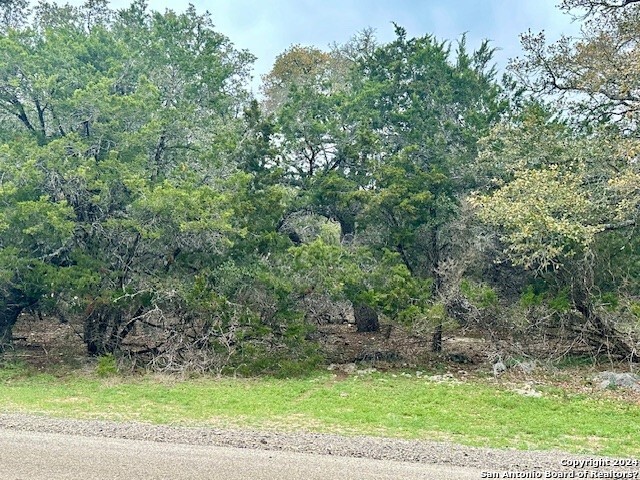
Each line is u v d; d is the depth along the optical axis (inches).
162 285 713.0
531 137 768.9
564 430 462.3
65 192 716.0
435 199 826.2
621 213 651.5
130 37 948.0
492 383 671.8
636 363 746.2
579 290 741.3
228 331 732.0
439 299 757.9
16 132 783.1
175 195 683.4
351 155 852.0
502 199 678.5
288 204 834.8
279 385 649.0
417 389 634.8
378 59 1015.6
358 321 944.9
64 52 794.2
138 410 508.1
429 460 331.9
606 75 706.2
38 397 566.9
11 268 691.4
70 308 734.5
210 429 409.4
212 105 982.4
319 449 350.0
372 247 833.5
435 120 924.6
